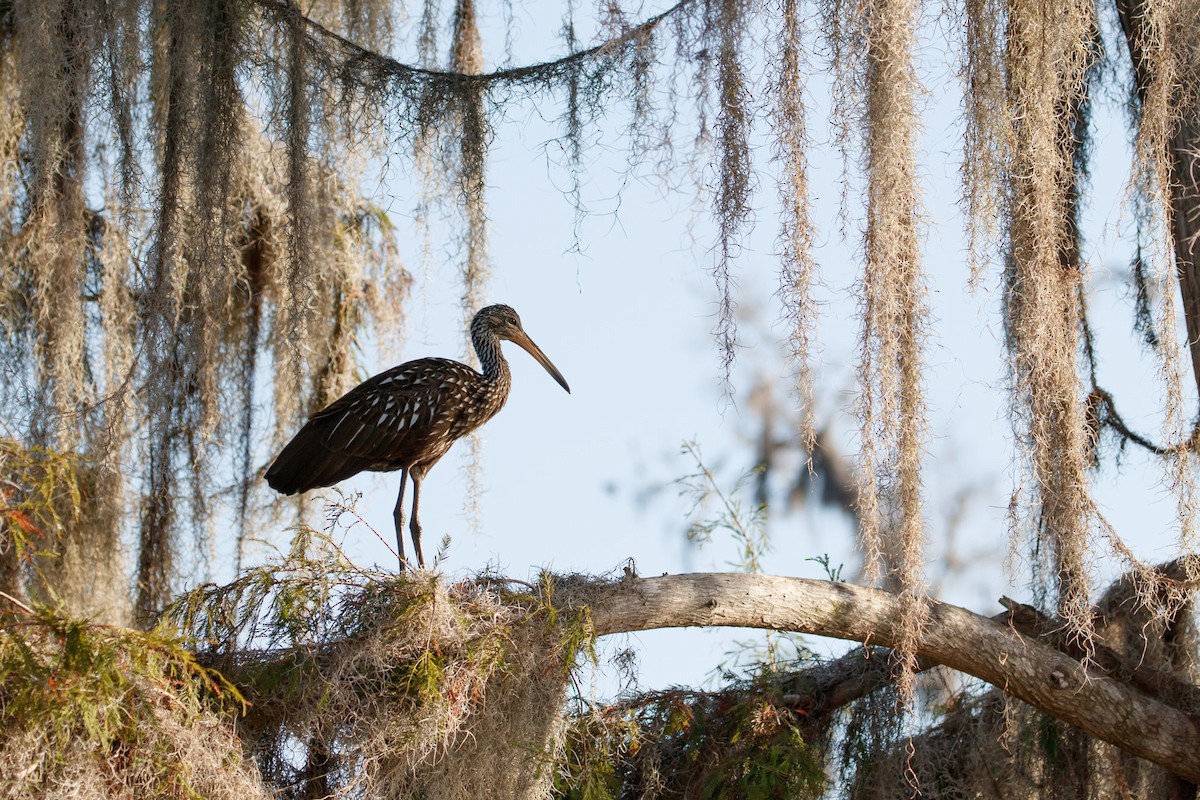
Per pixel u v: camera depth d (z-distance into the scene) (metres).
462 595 10.37
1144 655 11.46
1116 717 11.34
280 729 9.84
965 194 11.13
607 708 11.73
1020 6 11.16
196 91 13.13
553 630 10.34
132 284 15.23
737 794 11.85
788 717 12.26
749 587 11.02
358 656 9.77
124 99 13.05
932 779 12.39
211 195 13.04
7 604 10.96
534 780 10.30
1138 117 13.09
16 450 9.52
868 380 10.43
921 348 10.53
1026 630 11.65
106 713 8.47
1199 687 11.73
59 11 12.69
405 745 9.70
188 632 10.02
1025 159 11.05
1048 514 10.86
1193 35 11.42
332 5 14.92
